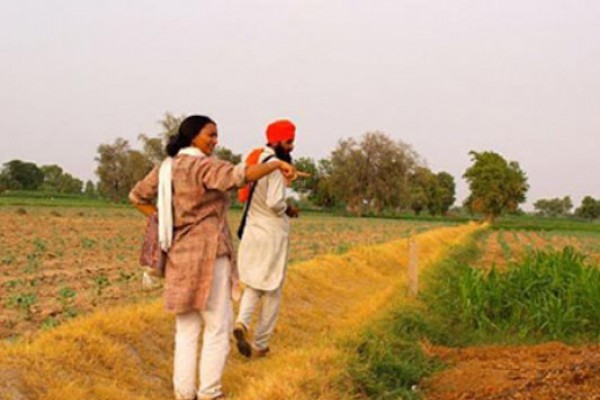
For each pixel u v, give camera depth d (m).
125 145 107.94
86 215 54.38
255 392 5.93
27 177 156.62
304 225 53.00
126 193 107.94
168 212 5.64
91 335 6.33
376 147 103.62
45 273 15.48
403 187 103.81
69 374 5.70
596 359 7.45
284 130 7.50
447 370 7.91
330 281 14.45
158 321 7.55
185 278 5.65
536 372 7.21
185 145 5.86
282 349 7.93
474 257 28.42
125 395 5.71
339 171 104.19
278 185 7.42
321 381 6.23
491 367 7.74
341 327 9.75
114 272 16.00
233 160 85.50
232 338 8.20
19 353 5.71
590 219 171.25
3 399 4.92
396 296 11.88
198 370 7.02
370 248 20.72
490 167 100.12
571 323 10.15
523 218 155.00
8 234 28.34
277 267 7.62
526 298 11.28
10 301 10.85
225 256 5.88
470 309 10.76
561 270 12.02
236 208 86.00
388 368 7.41
